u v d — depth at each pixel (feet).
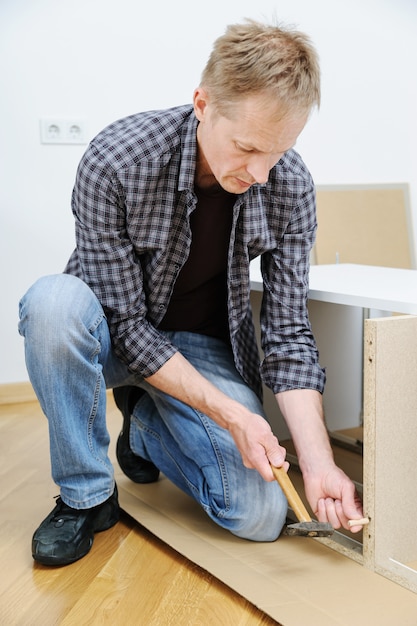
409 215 9.75
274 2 8.78
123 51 8.16
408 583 3.67
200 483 4.37
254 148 3.38
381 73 9.46
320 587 3.68
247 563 3.95
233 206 4.20
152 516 4.58
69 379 3.94
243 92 3.26
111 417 7.30
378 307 3.99
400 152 9.71
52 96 7.97
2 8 7.68
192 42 8.40
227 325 4.89
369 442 3.75
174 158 4.00
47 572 3.94
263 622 3.47
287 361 4.33
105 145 3.99
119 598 3.67
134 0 8.11
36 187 8.05
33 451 6.23
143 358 4.18
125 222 4.09
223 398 4.03
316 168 9.36
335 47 9.21
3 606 3.59
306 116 3.40
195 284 4.55
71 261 4.50
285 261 4.37
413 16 9.45
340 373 6.48
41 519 4.68
